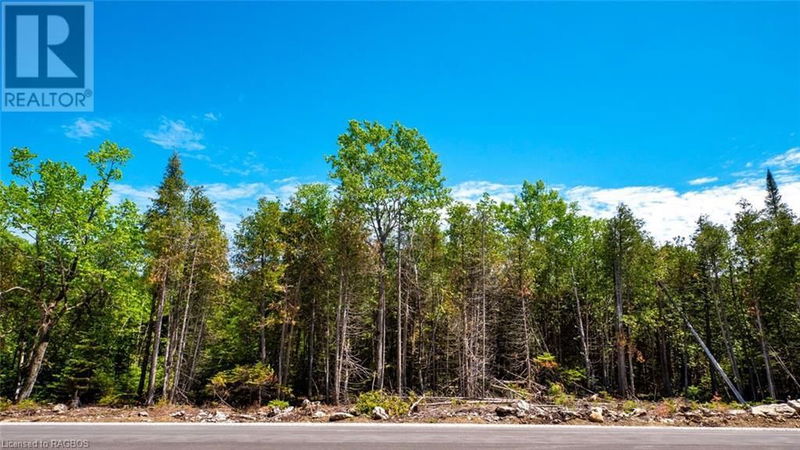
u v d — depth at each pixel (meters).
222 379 24.27
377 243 25.84
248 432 10.66
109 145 22.89
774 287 25.47
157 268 22.56
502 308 31.52
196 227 24.28
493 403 20.69
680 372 40.03
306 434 10.39
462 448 8.77
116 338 27.45
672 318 32.53
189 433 10.45
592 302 33.50
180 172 31.70
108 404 23.12
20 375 25.80
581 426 12.59
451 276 27.28
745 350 31.36
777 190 39.75
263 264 25.41
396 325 31.34
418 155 26.58
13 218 21.25
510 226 34.09
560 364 33.69
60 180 22.19
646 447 9.31
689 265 30.38
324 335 29.94
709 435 11.16
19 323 24.84
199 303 27.61
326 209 27.55
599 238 31.83
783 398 31.69
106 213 23.12
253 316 28.05
